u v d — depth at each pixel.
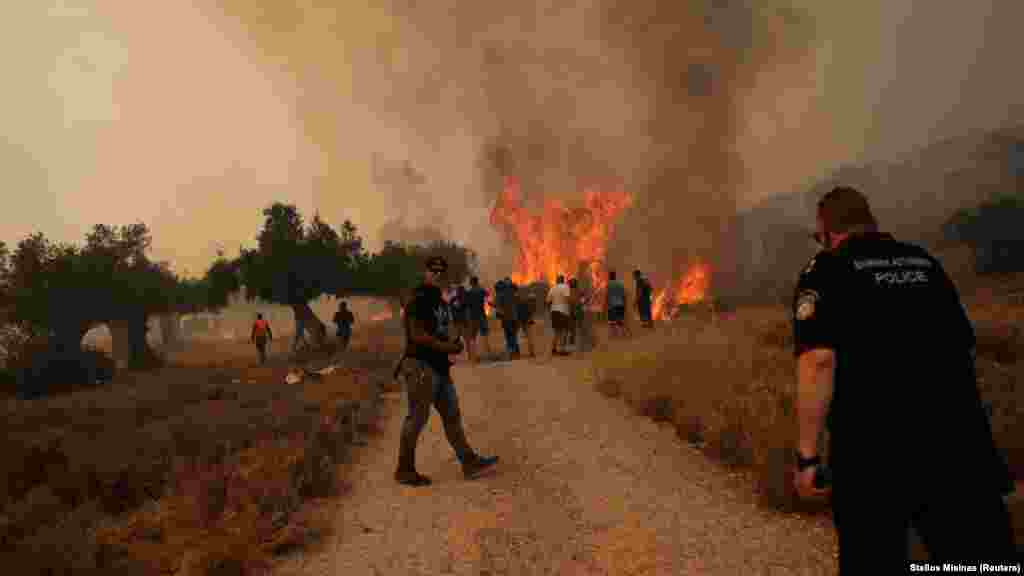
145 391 14.07
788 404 6.34
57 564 3.85
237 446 6.89
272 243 27.70
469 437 7.58
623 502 4.89
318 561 4.14
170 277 35.06
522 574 3.74
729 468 5.61
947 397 2.00
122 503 5.46
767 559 3.69
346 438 7.75
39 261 28.08
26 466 6.08
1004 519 1.95
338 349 22.09
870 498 1.95
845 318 2.04
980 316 12.33
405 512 5.02
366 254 30.20
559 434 7.39
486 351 18.22
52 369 21.25
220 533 4.46
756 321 13.44
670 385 8.26
